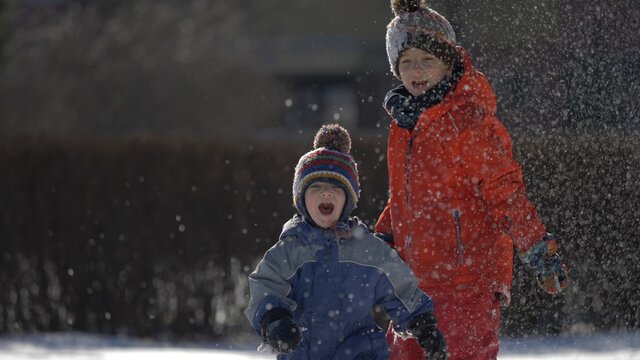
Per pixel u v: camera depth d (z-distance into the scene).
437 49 13.34
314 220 12.35
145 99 66.31
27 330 32.66
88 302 32.66
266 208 31.81
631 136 18.12
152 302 32.38
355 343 12.16
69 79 66.38
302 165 12.48
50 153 32.56
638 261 18.67
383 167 29.38
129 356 27.02
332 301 12.14
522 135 18.27
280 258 12.11
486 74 18.00
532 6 17.88
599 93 18.06
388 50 13.88
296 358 12.23
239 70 69.88
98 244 32.53
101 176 32.47
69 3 74.81
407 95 13.71
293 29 89.56
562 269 12.73
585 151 18.23
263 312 11.84
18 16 71.94
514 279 21.31
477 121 13.02
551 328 21.61
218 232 32.03
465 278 13.13
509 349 21.67
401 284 12.22
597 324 21.41
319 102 87.50
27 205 32.66
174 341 32.03
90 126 65.06
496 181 12.82
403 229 13.50
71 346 29.73
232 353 27.86
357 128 78.12
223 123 67.44
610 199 18.31
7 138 32.84
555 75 18.06
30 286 32.69
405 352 13.28
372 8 89.88
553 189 18.27
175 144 32.25
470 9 17.75
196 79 67.56
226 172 31.94
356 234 12.26
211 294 32.22
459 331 13.08
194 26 71.31
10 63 65.88
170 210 32.22
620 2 17.92
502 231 13.11
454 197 13.11
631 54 17.95
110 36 68.81
